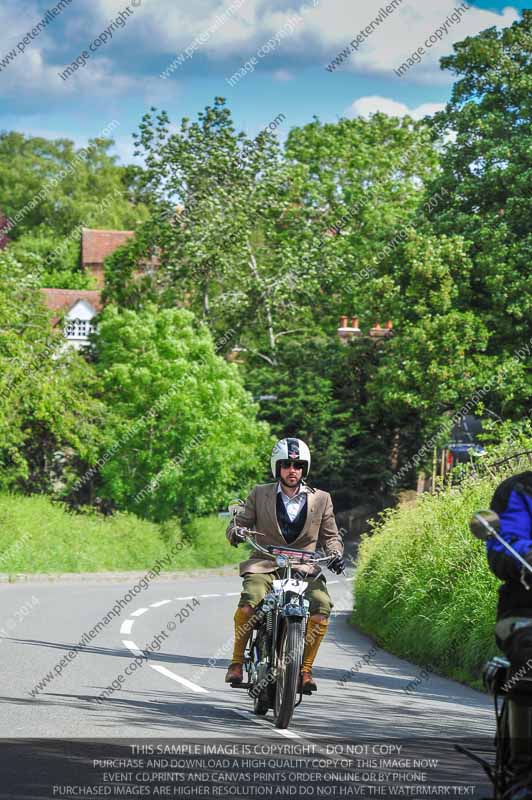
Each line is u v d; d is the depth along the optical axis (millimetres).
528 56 70750
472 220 69188
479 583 23109
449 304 69000
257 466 74438
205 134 83250
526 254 67625
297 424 84625
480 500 27734
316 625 14633
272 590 14570
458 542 25812
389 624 27641
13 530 55281
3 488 66500
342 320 100750
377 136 98125
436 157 96500
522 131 68812
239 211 83188
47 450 71000
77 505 73000
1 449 65938
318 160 97625
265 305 88438
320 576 15039
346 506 86188
